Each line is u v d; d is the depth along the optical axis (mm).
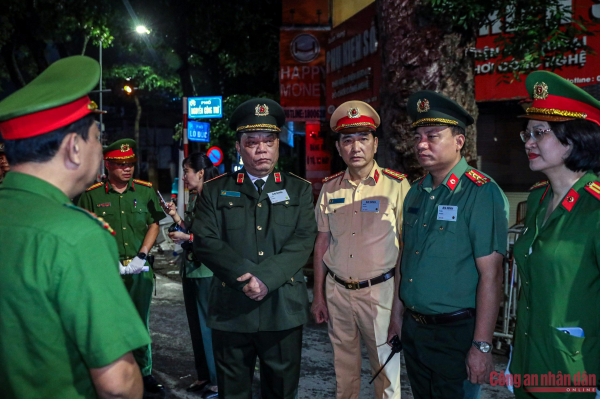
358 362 2854
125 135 35594
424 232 2203
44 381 1121
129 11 12617
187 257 3412
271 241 2504
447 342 2102
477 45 6453
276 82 14039
